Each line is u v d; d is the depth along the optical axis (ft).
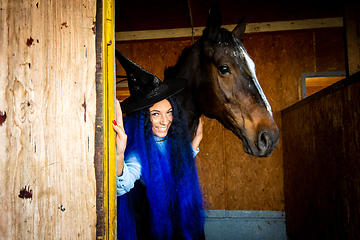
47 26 1.82
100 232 1.76
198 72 4.88
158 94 3.79
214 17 4.58
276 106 10.04
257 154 4.23
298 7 9.16
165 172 3.68
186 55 5.09
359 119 4.10
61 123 1.79
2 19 1.80
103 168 1.79
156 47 10.93
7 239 1.70
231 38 4.56
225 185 9.85
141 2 8.68
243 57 4.43
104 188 1.78
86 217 1.75
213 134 10.08
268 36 10.35
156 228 3.39
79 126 1.80
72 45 1.83
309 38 10.18
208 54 4.63
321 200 5.86
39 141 1.77
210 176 9.95
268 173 9.68
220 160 9.95
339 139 4.86
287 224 9.05
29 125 1.77
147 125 3.77
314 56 10.09
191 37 10.77
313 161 6.37
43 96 1.79
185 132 4.31
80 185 1.77
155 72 10.84
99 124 1.80
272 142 4.17
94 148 1.79
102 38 1.84
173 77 5.15
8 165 1.74
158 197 3.46
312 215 6.49
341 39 10.02
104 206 1.77
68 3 1.84
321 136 5.80
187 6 8.96
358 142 4.15
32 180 1.74
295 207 8.05
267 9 9.27
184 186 3.88
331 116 5.22
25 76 1.78
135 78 3.78
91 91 1.82
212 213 9.78
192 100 5.05
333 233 5.21
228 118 4.58
